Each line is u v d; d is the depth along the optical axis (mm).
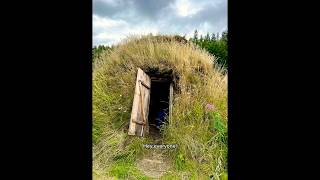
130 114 5840
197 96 5945
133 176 4688
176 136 5355
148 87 6559
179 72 6406
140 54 6699
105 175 4617
